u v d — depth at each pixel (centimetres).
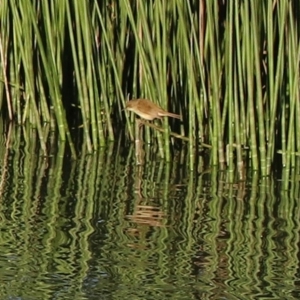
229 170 1545
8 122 1881
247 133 1597
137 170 1588
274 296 1065
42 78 1838
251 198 1434
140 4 1550
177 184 1505
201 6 1572
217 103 1559
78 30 1658
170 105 1686
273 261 1166
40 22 1769
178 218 1323
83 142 1772
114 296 1052
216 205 1392
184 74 1672
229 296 1061
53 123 1828
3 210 1332
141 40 1620
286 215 1352
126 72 1809
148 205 1384
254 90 1555
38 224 1278
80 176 1538
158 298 1051
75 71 1683
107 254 1175
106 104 1736
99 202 1391
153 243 1216
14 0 1700
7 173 1538
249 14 1492
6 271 1112
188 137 1683
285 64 1562
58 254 1170
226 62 1520
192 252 1189
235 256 1180
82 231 1257
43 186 1466
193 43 1612
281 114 1559
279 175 1562
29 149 1708
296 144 1548
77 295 1052
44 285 1077
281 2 1456
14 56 1847
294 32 1467
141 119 1653
